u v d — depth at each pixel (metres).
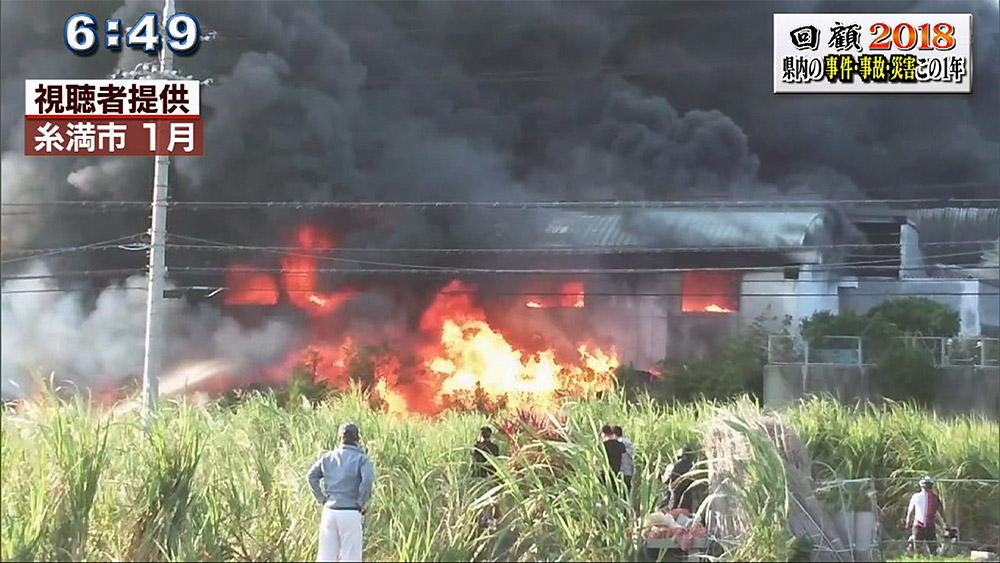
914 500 19.09
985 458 22.33
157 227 26.86
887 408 31.36
